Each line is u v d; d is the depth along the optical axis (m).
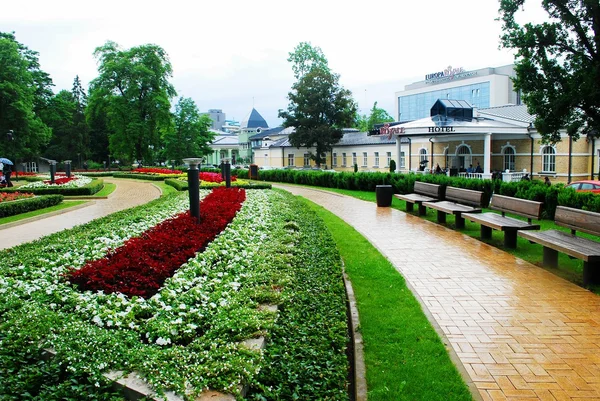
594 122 14.46
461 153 33.97
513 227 8.41
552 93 14.33
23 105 43.16
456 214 11.16
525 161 29.69
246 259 6.66
